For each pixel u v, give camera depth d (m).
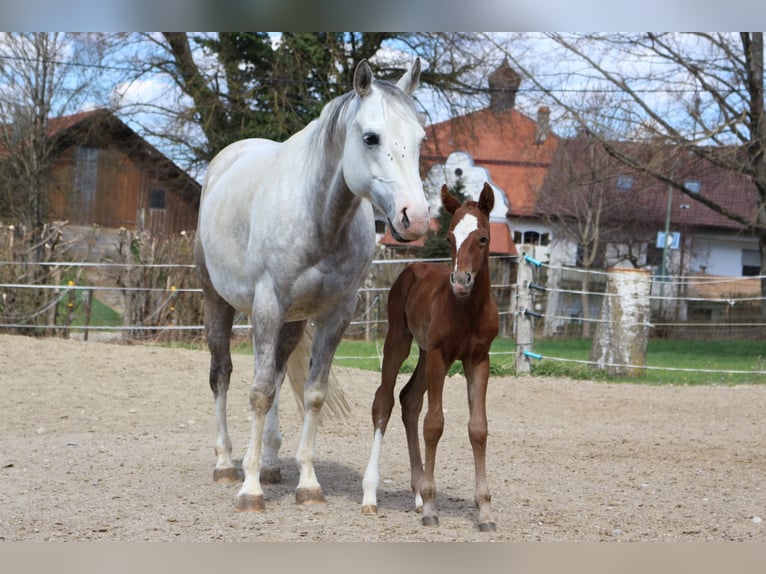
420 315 5.32
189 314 15.77
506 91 23.83
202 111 24.34
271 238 5.42
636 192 24.50
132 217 31.47
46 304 14.77
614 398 11.44
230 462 6.41
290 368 6.65
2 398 9.50
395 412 9.98
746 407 10.99
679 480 6.75
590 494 6.16
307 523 5.09
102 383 10.48
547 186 30.72
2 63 25.23
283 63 24.41
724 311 26.72
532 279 13.37
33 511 5.25
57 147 27.58
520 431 9.08
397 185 4.75
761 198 21.72
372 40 24.16
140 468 6.80
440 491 6.18
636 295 13.79
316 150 5.34
